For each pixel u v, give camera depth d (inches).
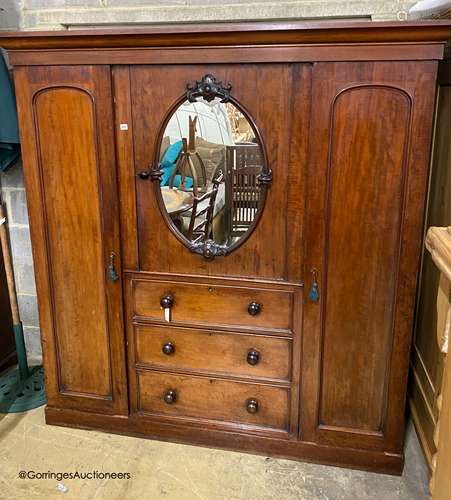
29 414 82.1
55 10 81.6
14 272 96.0
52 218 70.7
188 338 71.5
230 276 67.6
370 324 65.3
